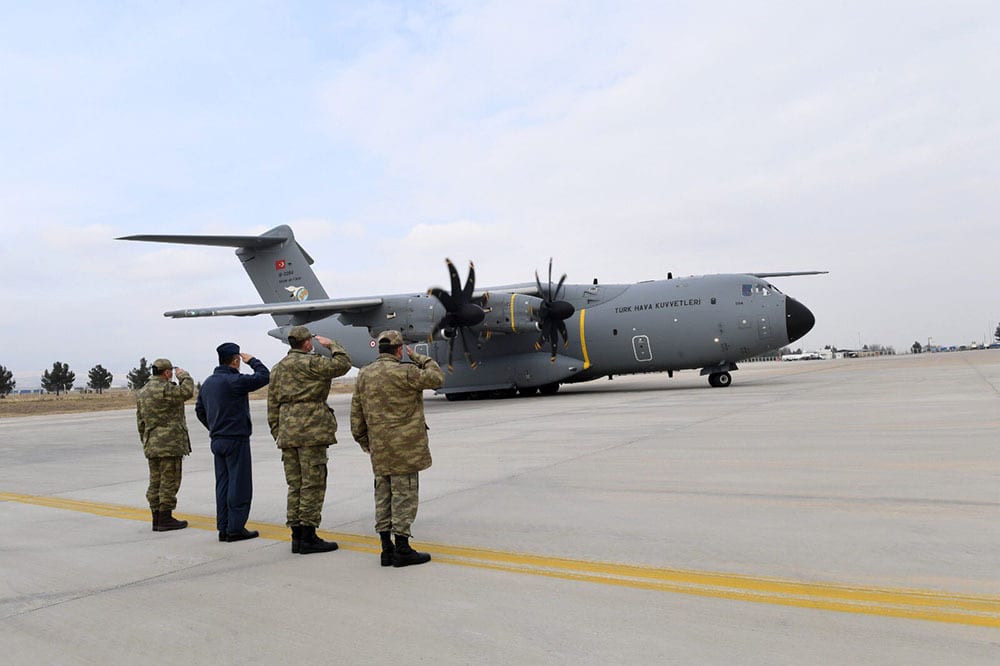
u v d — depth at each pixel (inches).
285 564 222.1
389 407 212.1
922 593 164.2
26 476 475.2
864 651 135.6
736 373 1759.4
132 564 231.1
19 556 246.5
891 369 1421.0
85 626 173.2
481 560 211.8
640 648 142.4
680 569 191.5
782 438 420.2
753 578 181.0
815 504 254.2
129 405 2103.8
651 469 343.3
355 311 960.9
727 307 942.4
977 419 455.5
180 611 181.2
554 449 433.4
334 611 175.0
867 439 396.5
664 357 982.4
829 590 169.3
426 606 174.6
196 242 973.8
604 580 186.1
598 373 1045.2
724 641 143.6
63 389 3614.7
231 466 257.9
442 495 309.9
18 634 169.5
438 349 1086.4
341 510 297.9
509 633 154.3
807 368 2036.2
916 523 222.2
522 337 1028.5
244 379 258.8
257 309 886.4
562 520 253.0
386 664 142.2
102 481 433.4
